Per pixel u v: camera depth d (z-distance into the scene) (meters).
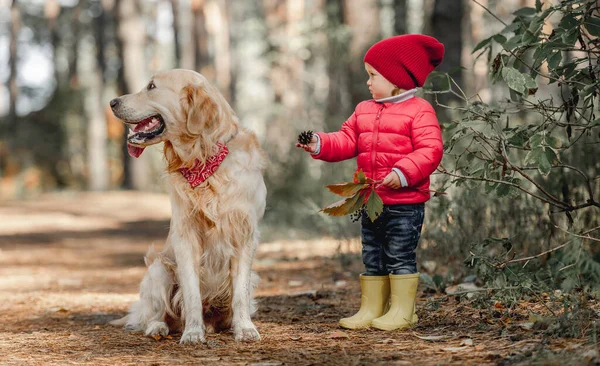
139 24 35.19
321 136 5.39
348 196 4.98
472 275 7.01
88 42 56.03
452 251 7.45
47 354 4.95
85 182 39.94
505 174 5.60
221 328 5.86
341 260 9.76
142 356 4.75
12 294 8.90
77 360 4.69
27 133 40.16
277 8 26.70
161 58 55.81
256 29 25.47
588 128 5.35
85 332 5.95
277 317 6.37
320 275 9.38
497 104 6.40
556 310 5.04
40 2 56.56
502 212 7.25
